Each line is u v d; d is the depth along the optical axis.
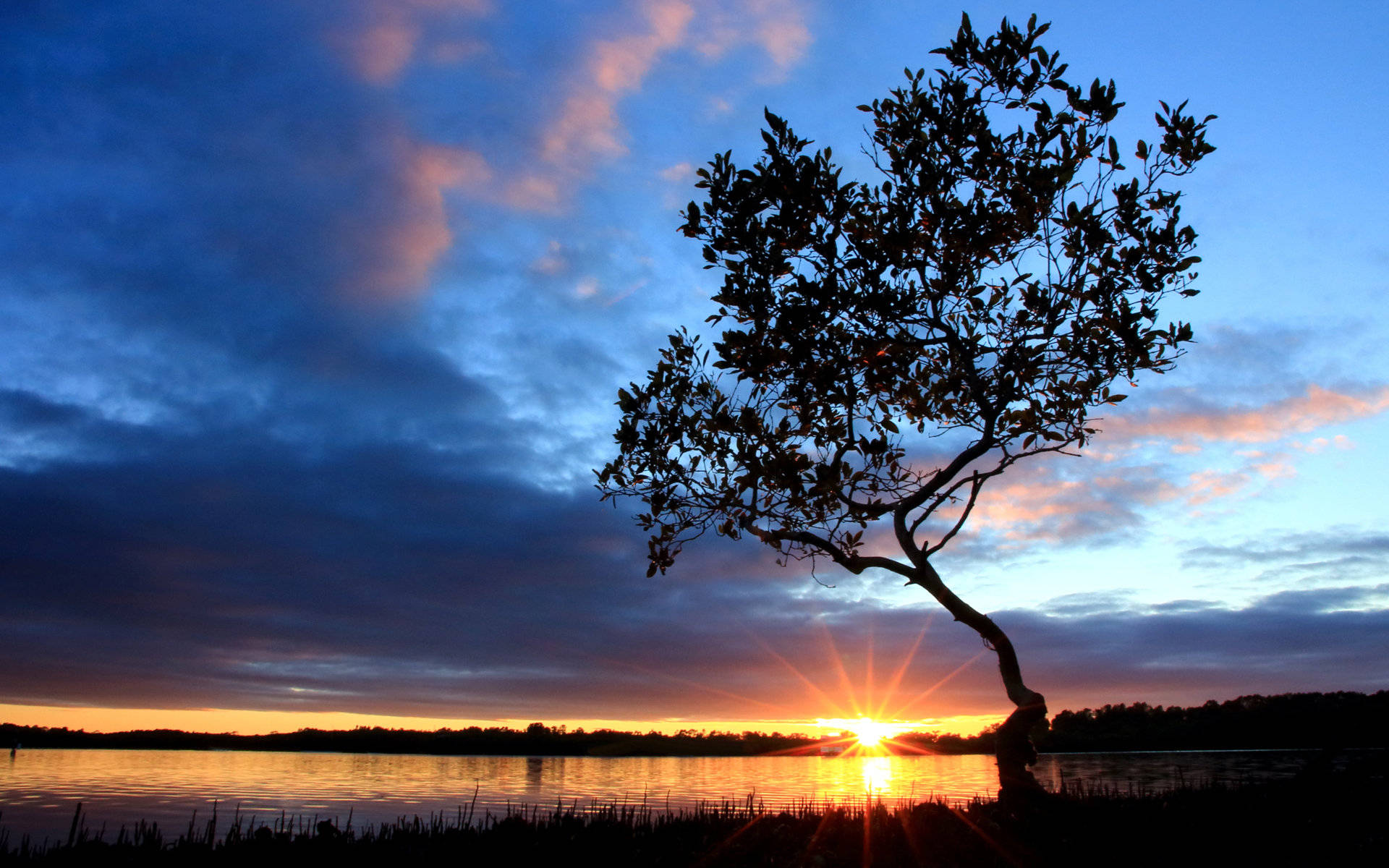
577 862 8.58
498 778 29.36
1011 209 10.00
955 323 10.59
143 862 8.16
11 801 18.91
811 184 9.91
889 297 9.91
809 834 9.63
